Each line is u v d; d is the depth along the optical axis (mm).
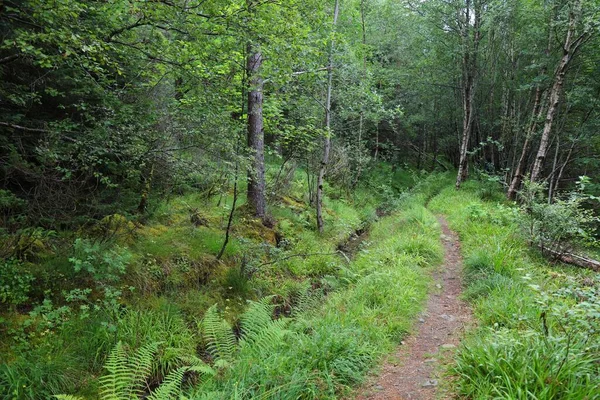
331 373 4145
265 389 3787
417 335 5312
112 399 3553
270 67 7250
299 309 6363
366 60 18484
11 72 5793
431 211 15734
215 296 6430
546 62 15055
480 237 9312
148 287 5867
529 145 18828
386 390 4016
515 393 3215
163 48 5844
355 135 19641
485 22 16891
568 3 12305
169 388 3713
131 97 6742
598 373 3301
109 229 6242
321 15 8961
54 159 5121
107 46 4719
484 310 5551
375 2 18188
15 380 3742
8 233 5164
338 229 11672
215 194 9969
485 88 23422
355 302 6129
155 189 8219
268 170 13086
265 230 9297
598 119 15508
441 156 33250
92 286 5336
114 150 5578
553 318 4430
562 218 7902
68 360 4273
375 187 19703
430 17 18578
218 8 5652
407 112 26266
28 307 4750
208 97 6371
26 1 4766
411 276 7125
